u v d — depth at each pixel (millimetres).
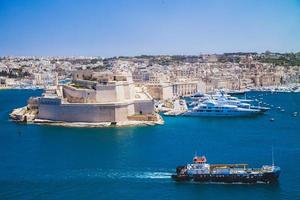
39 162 199500
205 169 167500
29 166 192750
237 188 161125
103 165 192125
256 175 164750
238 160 198625
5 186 166125
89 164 194250
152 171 181625
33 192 159500
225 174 165875
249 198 151250
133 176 175500
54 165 193625
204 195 154375
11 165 194875
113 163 195125
